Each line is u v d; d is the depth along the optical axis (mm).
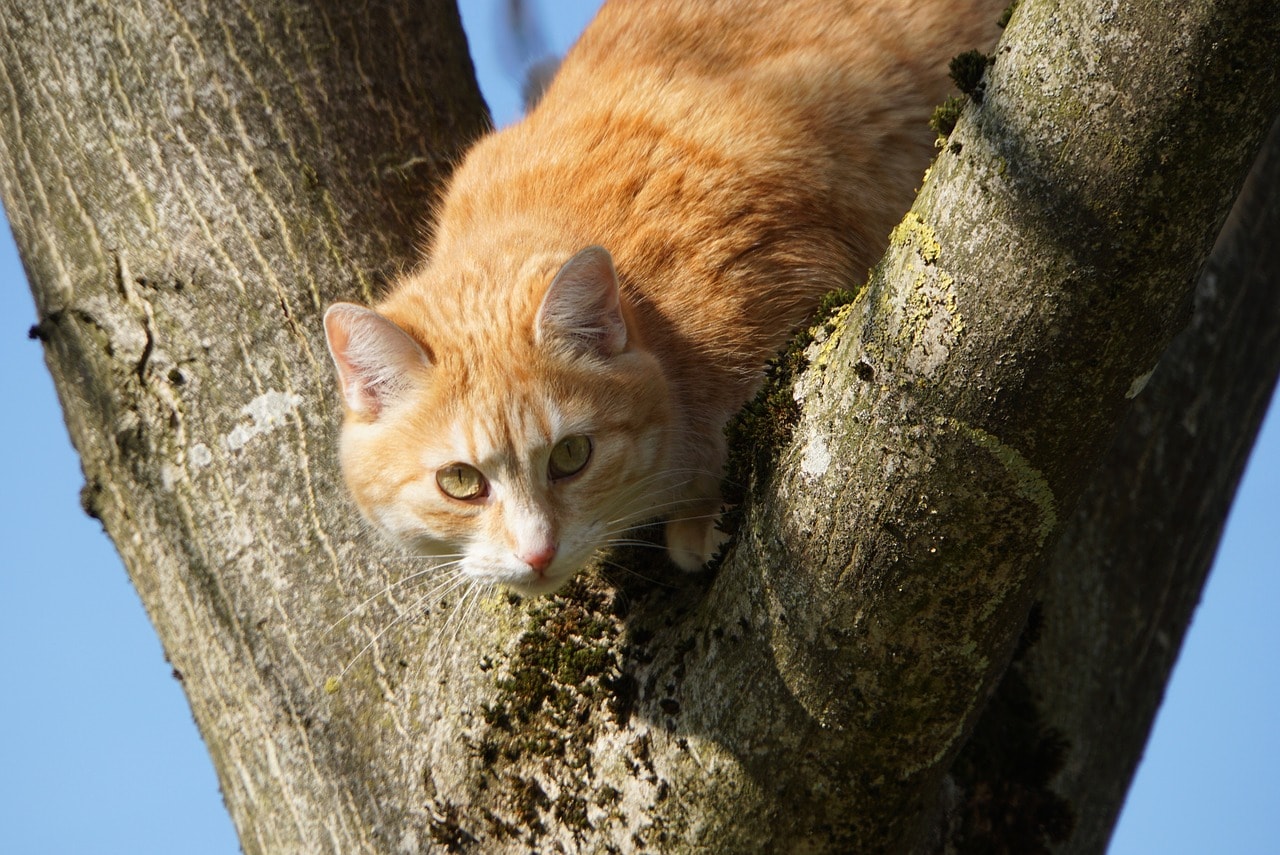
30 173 3389
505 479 3146
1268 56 1895
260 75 3459
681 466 3430
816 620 2395
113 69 3379
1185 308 2129
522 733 2711
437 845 2693
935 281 2154
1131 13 1934
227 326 3195
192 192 3299
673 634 2697
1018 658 3607
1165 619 3867
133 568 3205
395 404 3238
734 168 3479
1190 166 1967
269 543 3041
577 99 3793
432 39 3838
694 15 3973
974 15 4020
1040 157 2033
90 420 3244
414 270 3486
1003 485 2197
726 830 2537
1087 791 3572
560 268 3137
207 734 3074
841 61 3789
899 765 2498
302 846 2824
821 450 2354
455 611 2971
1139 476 3848
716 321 3398
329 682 2908
